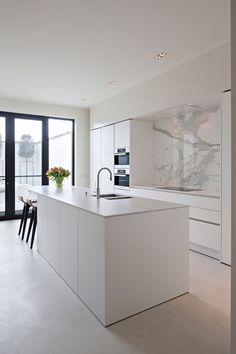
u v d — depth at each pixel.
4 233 4.82
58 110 6.36
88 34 3.00
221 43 3.22
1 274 2.97
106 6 2.48
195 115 4.41
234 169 1.27
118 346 1.77
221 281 2.78
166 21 2.74
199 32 2.96
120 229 2.06
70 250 2.62
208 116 4.18
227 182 3.22
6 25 2.81
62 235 2.83
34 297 2.44
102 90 5.15
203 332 1.92
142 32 2.96
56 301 2.37
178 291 2.44
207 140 4.21
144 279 2.20
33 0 2.39
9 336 1.88
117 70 4.11
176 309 2.23
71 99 5.83
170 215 2.36
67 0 2.39
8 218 6.04
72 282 2.58
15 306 2.28
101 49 3.39
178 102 3.91
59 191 3.87
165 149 5.04
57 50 3.42
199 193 3.70
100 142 6.09
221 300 2.38
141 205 2.48
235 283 1.29
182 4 2.46
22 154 6.17
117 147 5.42
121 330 1.95
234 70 1.26
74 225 2.51
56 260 3.03
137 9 2.53
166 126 5.00
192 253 3.74
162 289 2.33
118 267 2.05
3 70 4.11
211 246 3.46
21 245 4.09
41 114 6.15
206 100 3.67
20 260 3.43
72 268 2.57
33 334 1.90
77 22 2.75
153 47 3.33
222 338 1.85
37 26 2.83
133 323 2.04
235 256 1.29
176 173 4.80
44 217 3.48
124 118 5.18
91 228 2.18
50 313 2.17
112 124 5.61
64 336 1.88
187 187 4.59
